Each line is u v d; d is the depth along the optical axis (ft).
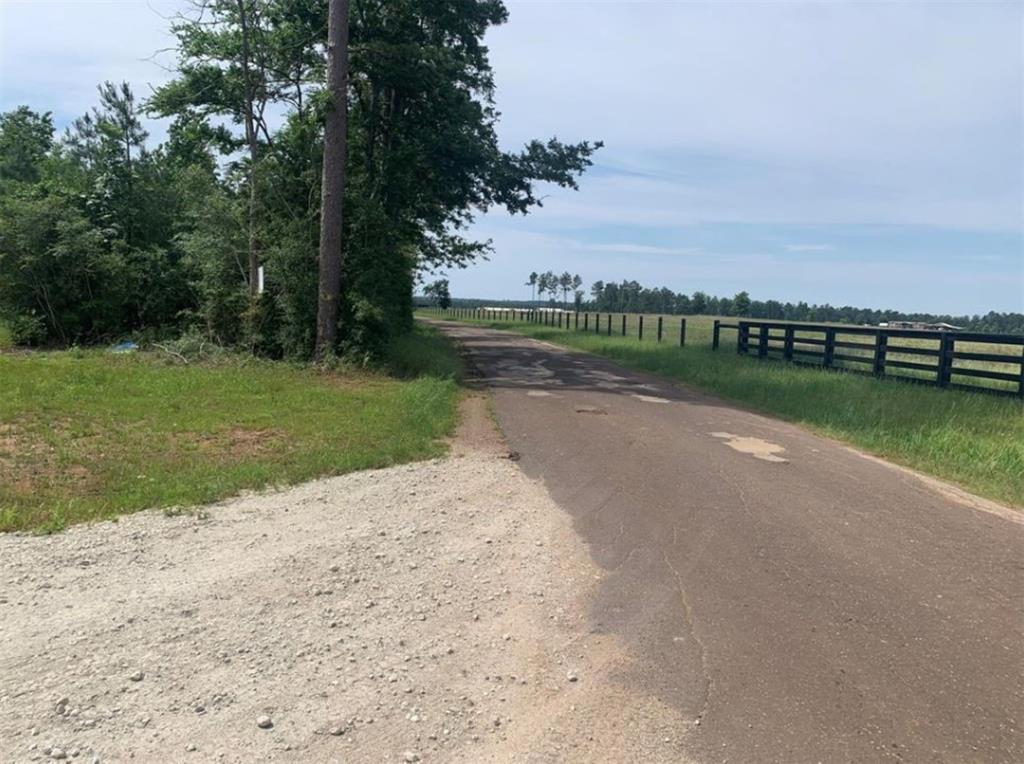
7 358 50.26
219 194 60.49
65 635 12.40
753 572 16.05
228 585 14.65
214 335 57.26
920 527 19.52
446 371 51.52
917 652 12.67
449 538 17.83
